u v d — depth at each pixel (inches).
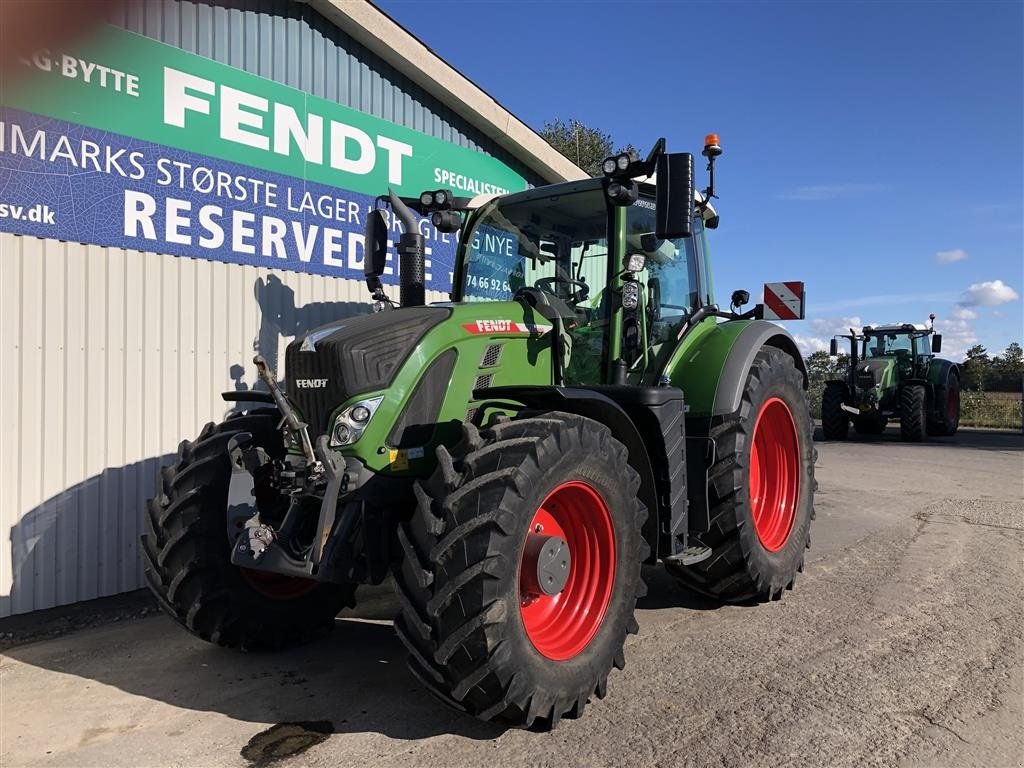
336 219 230.2
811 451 187.5
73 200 170.4
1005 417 807.7
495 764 98.0
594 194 157.2
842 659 131.4
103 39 174.7
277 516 129.3
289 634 142.6
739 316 195.8
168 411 187.9
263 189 209.0
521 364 137.3
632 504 121.3
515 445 105.3
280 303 213.9
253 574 138.6
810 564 195.3
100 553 176.1
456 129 277.0
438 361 122.6
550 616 115.3
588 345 154.2
